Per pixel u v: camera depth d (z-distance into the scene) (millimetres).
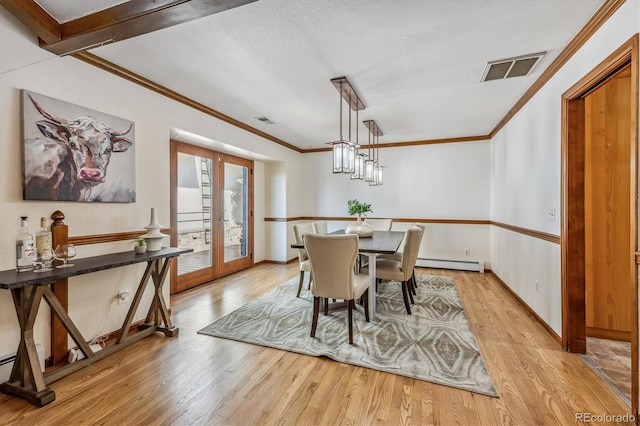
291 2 1702
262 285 4160
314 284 2504
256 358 2182
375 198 5676
